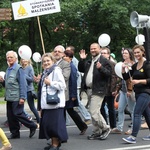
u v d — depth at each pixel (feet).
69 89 39.14
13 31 111.24
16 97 37.91
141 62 35.29
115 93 40.24
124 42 106.52
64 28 110.01
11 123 39.09
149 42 39.45
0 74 40.60
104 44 43.75
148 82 34.45
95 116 37.35
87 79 38.09
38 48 111.55
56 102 31.63
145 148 34.55
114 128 41.42
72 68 39.45
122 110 41.37
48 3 49.29
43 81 32.55
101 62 37.37
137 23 40.40
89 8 99.66
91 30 105.09
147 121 36.01
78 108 48.14
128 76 36.27
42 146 35.83
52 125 32.07
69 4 98.17
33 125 39.27
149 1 99.35
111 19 96.07
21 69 38.22
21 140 38.50
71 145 35.91
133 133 36.29
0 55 106.52
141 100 34.83
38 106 33.12
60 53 38.86
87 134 41.34
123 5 97.66
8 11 77.71
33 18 101.24
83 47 107.24
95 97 37.17
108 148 34.60
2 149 31.83
